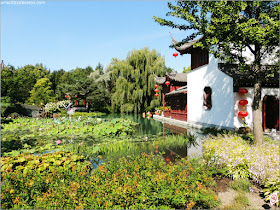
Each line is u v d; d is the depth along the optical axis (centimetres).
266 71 798
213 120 1338
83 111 3634
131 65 3225
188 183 400
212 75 1347
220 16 599
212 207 357
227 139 675
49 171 495
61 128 1329
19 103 2581
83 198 342
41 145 893
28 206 334
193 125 1549
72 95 3734
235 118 1125
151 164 503
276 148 553
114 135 1158
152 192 355
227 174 491
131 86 3119
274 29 538
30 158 556
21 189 388
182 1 641
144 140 991
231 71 1189
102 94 3556
